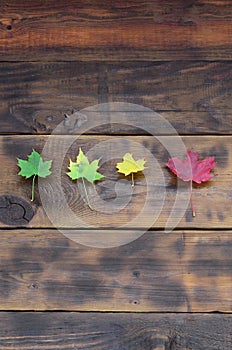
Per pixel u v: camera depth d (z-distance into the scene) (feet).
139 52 5.26
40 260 4.80
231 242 4.84
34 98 5.15
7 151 5.03
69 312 4.71
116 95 5.16
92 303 4.73
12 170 4.99
